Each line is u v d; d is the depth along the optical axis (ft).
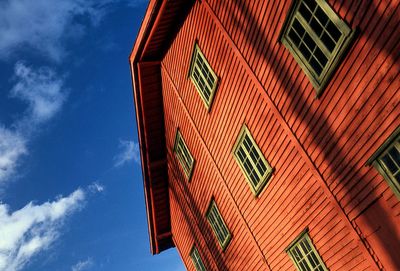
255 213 37.91
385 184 23.82
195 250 56.49
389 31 21.24
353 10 23.13
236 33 32.89
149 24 38.96
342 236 28.27
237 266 43.98
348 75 24.44
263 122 32.91
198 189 48.49
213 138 40.88
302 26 26.99
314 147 28.43
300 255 33.45
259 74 31.55
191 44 39.17
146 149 53.31
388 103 22.29
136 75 45.50
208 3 35.47
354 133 25.03
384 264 25.27
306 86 27.50
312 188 29.86
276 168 33.32
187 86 42.04
